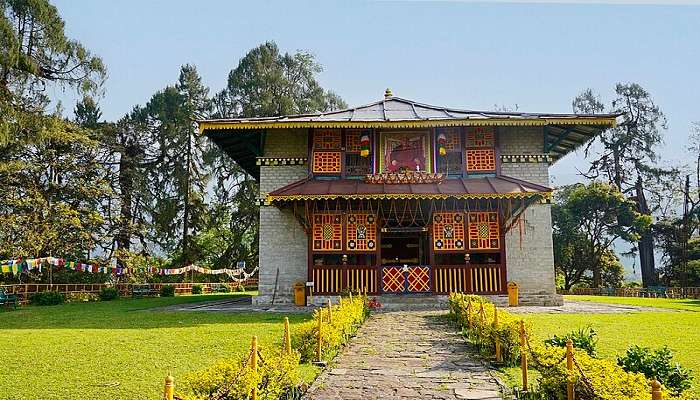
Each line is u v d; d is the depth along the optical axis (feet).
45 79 99.35
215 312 62.80
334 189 69.31
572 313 59.06
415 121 71.46
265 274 74.33
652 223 168.86
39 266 89.25
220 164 157.99
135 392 26.21
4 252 100.32
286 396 25.49
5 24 87.15
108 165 143.95
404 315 58.39
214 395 19.25
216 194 162.61
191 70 165.68
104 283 115.44
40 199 108.37
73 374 29.86
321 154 74.74
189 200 155.02
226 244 158.71
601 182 171.94
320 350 33.81
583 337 30.66
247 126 72.43
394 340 41.75
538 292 71.67
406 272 68.54
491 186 68.80
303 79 160.86
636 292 142.31
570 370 21.35
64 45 97.66
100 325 51.57
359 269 69.15
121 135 151.74
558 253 163.22
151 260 139.13
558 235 164.35
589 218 163.12
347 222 70.38
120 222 131.75
